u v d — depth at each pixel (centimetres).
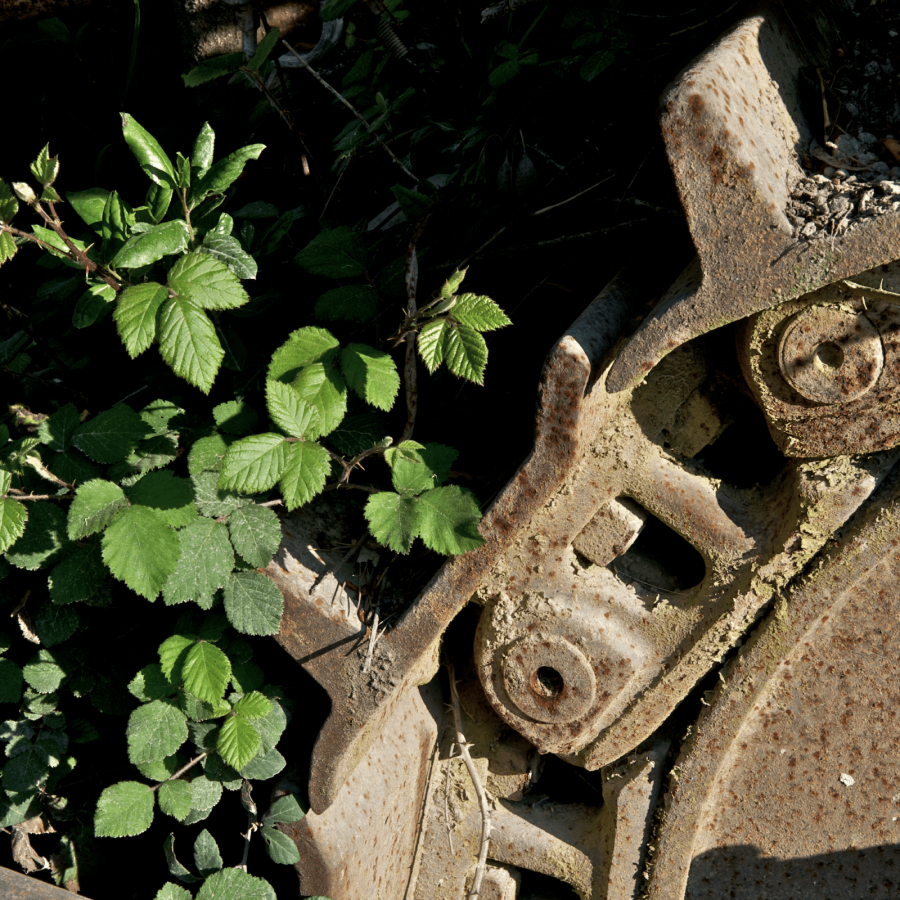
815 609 88
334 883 92
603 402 85
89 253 89
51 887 92
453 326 84
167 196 88
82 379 101
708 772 93
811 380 82
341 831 92
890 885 95
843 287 80
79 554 89
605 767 96
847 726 92
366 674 90
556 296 97
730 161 78
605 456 88
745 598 88
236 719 90
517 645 91
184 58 105
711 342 85
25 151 110
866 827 94
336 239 92
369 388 86
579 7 97
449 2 101
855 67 88
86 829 99
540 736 93
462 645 98
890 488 86
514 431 97
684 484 88
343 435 91
